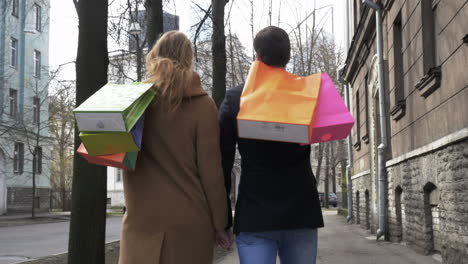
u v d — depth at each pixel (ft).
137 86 8.46
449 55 24.18
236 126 9.14
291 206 8.66
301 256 8.94
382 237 43.29
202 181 8.67
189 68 9.05
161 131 8.55
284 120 7.89
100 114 7.63
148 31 31.89
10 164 103.35
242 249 8.90
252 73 8.68
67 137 121.49
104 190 20.02
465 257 21.56
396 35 38.75
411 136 33.65
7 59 100.99
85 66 19.89
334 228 59.98
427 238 30.09
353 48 58.70
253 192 8.81
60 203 149.07
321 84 8.39
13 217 94.38
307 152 9.02
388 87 42.68
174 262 8.30
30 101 109.50
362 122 59.16
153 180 8.50
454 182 23.17
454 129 23.63
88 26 19.95
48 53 118.52
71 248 19.67
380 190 42.32
